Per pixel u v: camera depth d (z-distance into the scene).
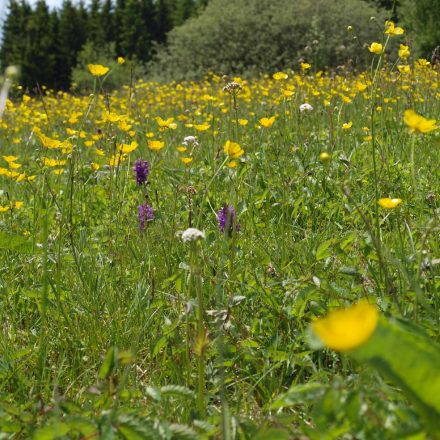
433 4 16.08
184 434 1.27
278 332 2.15
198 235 1.58
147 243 2.74
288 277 2.46
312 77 8.11
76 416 1.27
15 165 3.74
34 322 2.49
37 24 43.31
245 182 3.91
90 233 3.58
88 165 5.30
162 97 10.48
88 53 28.45
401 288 2.08
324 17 20.92
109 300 2.46
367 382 1.56
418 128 1.61
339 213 3.43
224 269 2.56
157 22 51.31
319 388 1.27
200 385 1.56
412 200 3.41
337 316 0.74
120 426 1.25
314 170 4.10
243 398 1.84
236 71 21.88
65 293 2.51
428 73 6.32
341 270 2.13
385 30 2.93
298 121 5.09
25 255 2.93
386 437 1.12
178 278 2.21
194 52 23.59
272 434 1.06
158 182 4.31
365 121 5.61
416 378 0.95
